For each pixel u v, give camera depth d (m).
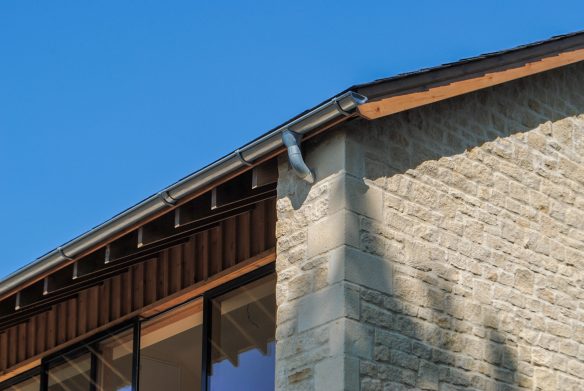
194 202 8.93
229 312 9.71
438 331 8.55
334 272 8.06
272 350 9.21
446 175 9.13
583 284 10.05
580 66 11.12
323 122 8.08
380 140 8.65
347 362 7.79
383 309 8.18
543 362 9.33
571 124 10.72
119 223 8.97
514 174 9.83
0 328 11.89
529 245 9.67
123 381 10.56
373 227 8.34
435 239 8.81
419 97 8.52
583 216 10.36
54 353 11.46
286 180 8.66
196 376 9.83
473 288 8.98
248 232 9.62
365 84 8.02
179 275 10.19
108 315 10.88
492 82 9.33
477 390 8.68
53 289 10.09
